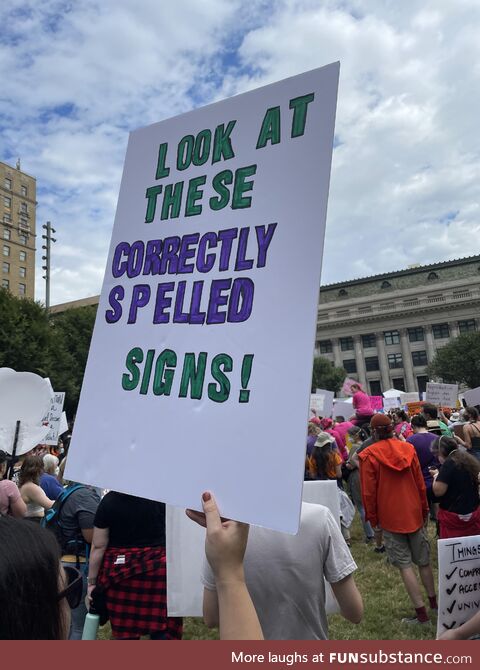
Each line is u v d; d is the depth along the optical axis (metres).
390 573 5.57
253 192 1.49
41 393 5.42
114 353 1.71
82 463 1.65
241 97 1.61
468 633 1.67
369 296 80.94
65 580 1.00
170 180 1.75
